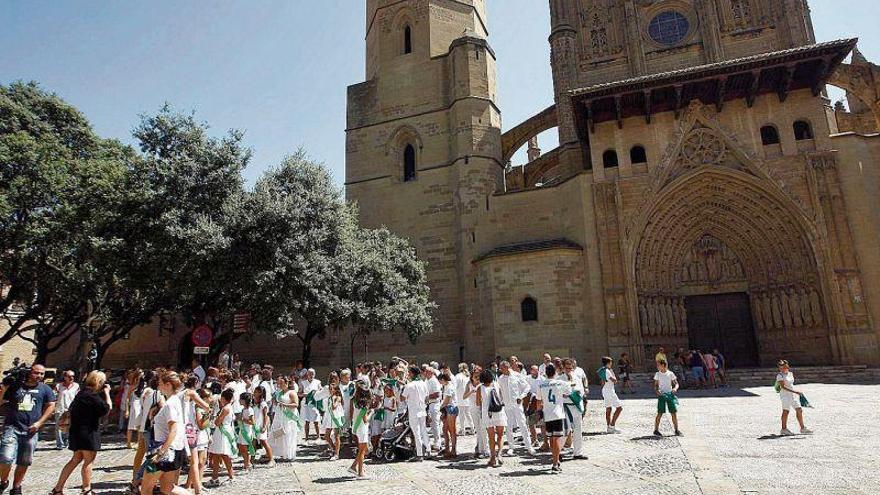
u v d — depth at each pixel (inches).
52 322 1133.7
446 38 1551.4
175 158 800.3
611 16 1588.3
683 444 457.1
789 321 1098.1
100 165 926.4
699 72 1097.4
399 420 490.6
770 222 1132.5
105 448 593.0
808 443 435.8
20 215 880.9
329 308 874.8
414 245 1405.0
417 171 1453.0
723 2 1485.0
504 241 1294.3
